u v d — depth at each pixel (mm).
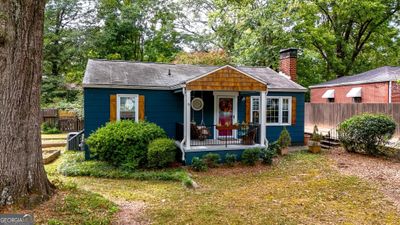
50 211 4621
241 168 10367
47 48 24109
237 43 22859
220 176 9258
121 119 11781
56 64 25359
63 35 24328
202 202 6457
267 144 11805
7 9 4484
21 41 4637
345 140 13016
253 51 21531
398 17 26766
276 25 20578
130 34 27875
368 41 28250
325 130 18375
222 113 13258
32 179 4836
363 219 5586
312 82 24969
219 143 11781
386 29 26984
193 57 23359
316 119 20547
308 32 23609
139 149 9836
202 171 9883
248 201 6586
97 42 25016
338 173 9492
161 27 29469
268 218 5496
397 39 27828
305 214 5793
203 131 12117
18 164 4672
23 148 4734
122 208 5711
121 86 11500
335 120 18703
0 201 4477
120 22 26625
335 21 27125
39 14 4863
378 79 18312
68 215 4613
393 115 14750
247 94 13641
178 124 12188
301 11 23016
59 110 21344
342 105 18109
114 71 12648
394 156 11531
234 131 13422
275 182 8469
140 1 28312
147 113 12094
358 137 12328
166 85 12086
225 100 13266
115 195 6949
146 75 12805
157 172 9258
